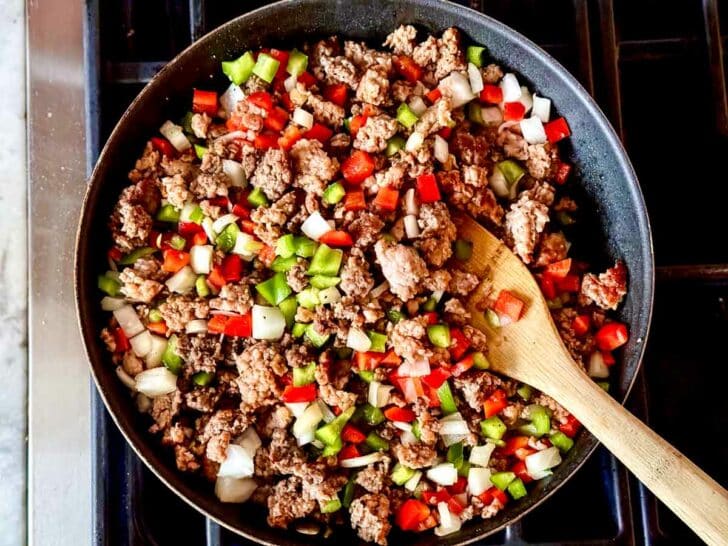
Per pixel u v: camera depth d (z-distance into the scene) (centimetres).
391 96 48
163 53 53
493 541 49
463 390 47
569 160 50
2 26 55
